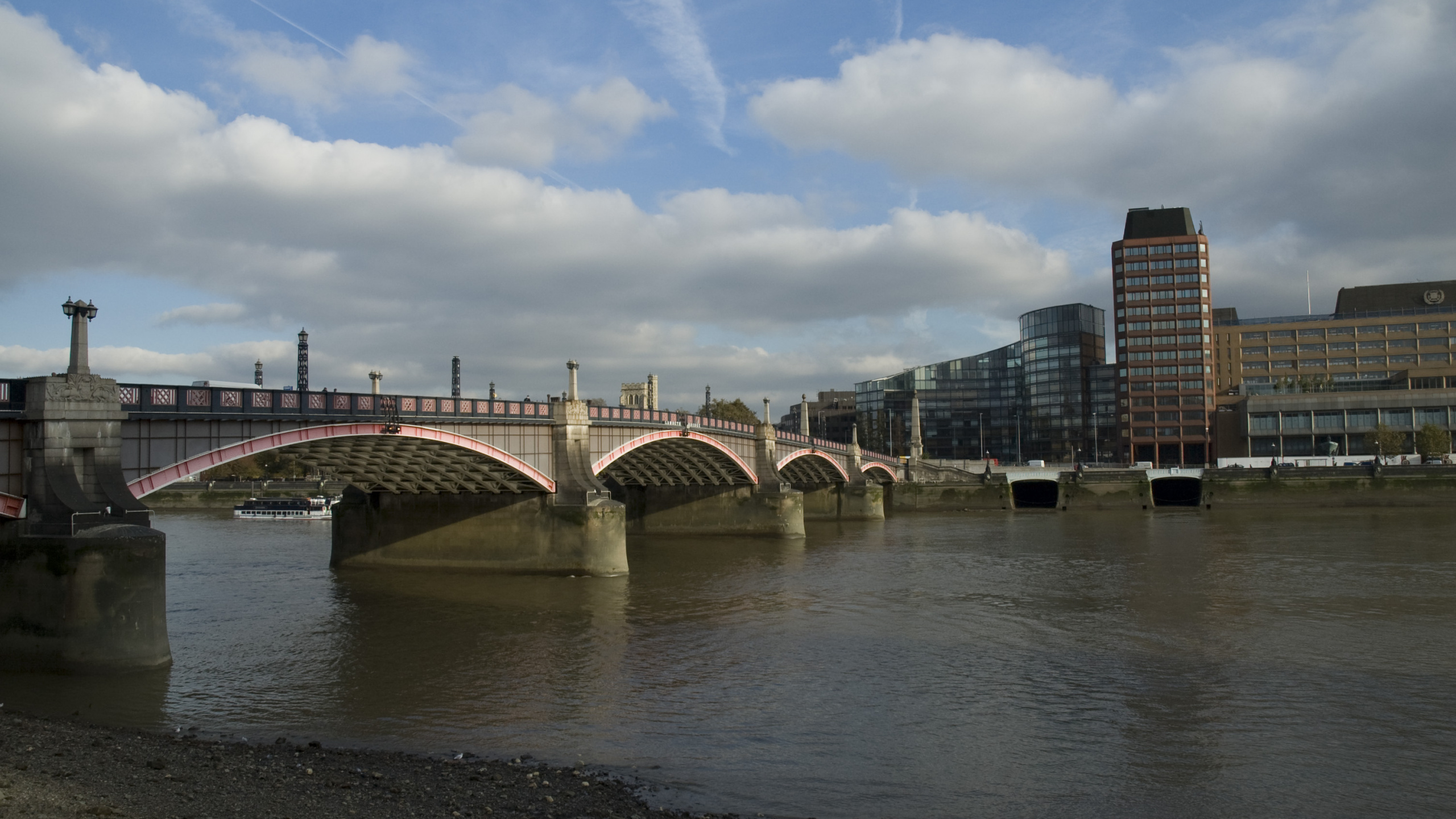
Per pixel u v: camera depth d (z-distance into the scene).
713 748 25.73
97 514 31.33
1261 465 147.75
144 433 36.12
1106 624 42.59
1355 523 95.94
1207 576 57.97
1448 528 88.50
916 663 35.47
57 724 24.70
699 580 58.47
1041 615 45.19
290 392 42.12
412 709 29.53
